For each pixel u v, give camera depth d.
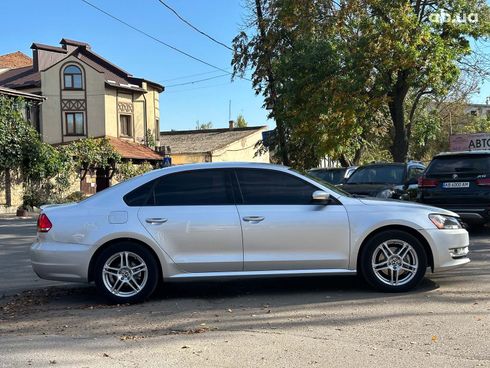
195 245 6.48
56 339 5.20
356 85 18.62
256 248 6.51
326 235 6.54
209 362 4.46
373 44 18.61
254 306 6.26
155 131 43.56
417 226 6.57
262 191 6.68
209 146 50.41
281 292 6.93
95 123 38.38
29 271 9.19
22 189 27.67
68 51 42.97
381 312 5.80
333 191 6.79
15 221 21.59
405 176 13.66
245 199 6.64
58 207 6.73
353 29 20.62
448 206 11.12
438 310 5.81
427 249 6.70
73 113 38.25
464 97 41.78
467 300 6.20
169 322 5.69
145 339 5.12
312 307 6.11
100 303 6.64
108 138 37.41
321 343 4.84
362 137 26.28
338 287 7.09
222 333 5.24
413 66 18.70
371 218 6.57
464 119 51.97
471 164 11.10
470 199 10.93
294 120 20.12
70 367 4.42
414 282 6.62
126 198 6.62
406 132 23.81
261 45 22.91
